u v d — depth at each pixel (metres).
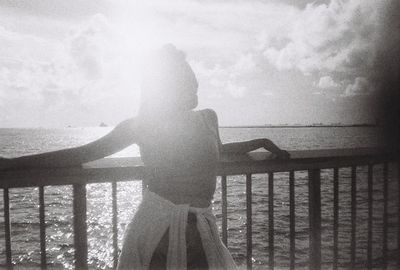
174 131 1.72
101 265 20.55
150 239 1.67
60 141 166.88
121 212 33.59
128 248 1.70
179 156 1.71
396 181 3.21
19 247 23.23
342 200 31.14
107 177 2.04
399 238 3.25
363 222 20.02
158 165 1.72
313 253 2.76
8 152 93.62
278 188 40.69
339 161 2.76
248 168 2.40
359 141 129.25
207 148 1.77
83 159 1.78
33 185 1.89
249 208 2.49
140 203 1.77
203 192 1.75
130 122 1.78
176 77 1.74
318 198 2.75
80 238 2.03
